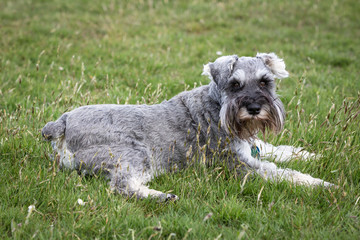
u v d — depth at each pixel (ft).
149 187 15.17
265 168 15.92
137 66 29.99
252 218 12.67
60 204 13.00
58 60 30.35
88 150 15.12
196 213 12.92
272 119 15.05
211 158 16.02
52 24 39.65
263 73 15.14
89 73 26.99
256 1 51.21
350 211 13.10
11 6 45.65
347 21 45.78
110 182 14.71
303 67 30.83
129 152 14.88
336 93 24.97
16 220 12.30
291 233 11.88
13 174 15.08
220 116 15.12
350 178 15.16
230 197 13.78
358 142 17.84
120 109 15.74
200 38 38.27
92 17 43.32
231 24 43.62
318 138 18.62
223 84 15.26
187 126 16.02
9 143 16.97
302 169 16.49
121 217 12.59
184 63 31.50
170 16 45.55
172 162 15.89
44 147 17.06
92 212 12.57
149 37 37.81
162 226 12.09
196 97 16.42
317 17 46.75
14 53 31.09
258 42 38.09
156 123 15.72
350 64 32.73
